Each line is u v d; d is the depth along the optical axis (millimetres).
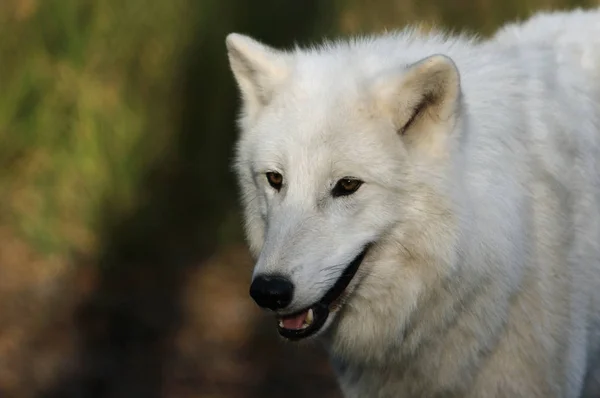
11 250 17078
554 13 10523
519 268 8391
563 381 8797
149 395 14086
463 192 8188
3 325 15359
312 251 8000
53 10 17875
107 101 18016
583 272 8805
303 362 15031
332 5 18297
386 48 9023
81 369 14586
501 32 10367
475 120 8414
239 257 17672
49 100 18031
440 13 18344
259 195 8766
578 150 8875
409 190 8203
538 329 8609
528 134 8680
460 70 8680
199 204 18047
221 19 17922
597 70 9516
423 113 8219
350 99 8297
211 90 18016
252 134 8828
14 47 17938
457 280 8320
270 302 7863
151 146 18016
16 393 13969
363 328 8789
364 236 8211
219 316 16078
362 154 8117
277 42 17938
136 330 15625
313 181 8148
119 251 17344
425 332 8625
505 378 8766
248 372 14750
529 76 8969
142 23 17969
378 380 9250
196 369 14758
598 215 8930
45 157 18047
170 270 17125
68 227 17500
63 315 15828
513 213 8344
